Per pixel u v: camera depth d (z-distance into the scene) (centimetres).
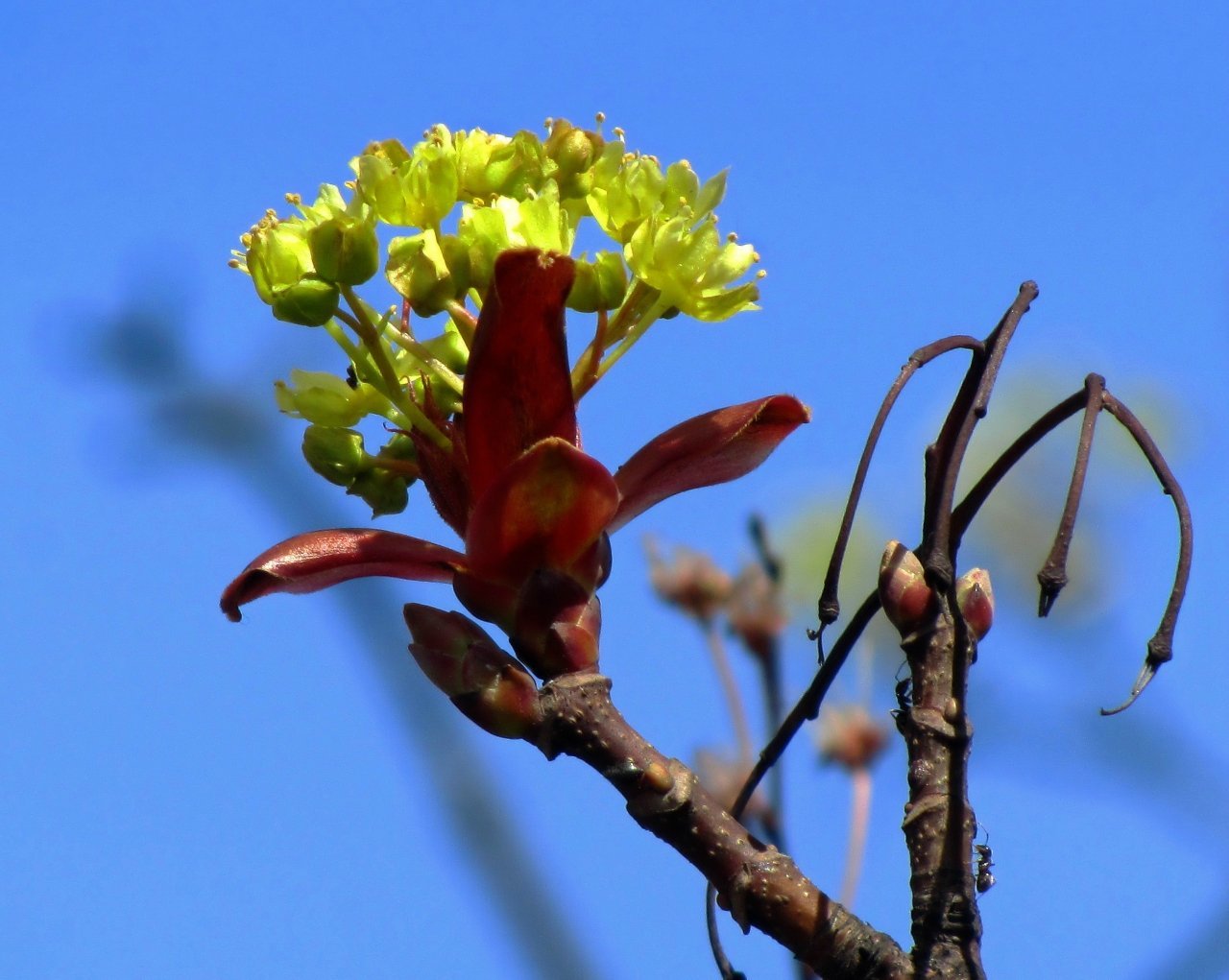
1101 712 46
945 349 47
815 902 47
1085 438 47
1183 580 46
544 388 48
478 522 48
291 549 48
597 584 48
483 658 48
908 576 48
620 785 47
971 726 47
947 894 47
